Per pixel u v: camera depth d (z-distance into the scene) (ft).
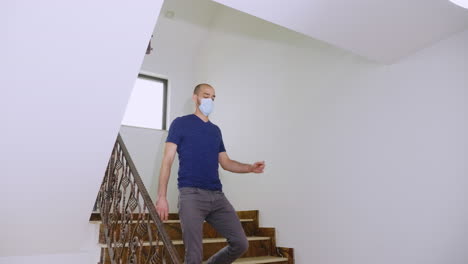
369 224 8.61
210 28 17.56
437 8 6.43
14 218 8.71
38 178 8.00
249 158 13.07
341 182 9.43
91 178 8.43
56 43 5.82
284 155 11.46
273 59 12.68
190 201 6.61
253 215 12.13
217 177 7.20
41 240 9.55
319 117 10.37
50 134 7.25
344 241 9.13
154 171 16.16
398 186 8.11
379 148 8.61
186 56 18.24
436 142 7.51
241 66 14.47
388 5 6.33
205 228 11.28
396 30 7.14
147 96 17.25
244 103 13.85
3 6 5.18
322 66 10.52
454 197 7.10
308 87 10.93
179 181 6.93
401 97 8.29
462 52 7.27
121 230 8.13
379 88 8.79
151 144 16.37
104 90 6.75
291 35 11.93
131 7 5.53
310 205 10.23
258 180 12.40
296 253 10.44
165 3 16.60
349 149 9.34
